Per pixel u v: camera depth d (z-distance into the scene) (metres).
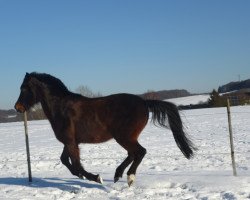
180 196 8.46
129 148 9.13
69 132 9.44
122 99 9.22
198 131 26.56
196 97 93.06
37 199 8.85
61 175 11.93
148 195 8.65
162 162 14.36
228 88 116.06
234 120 33.12
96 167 13.87
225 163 13.46
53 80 9.87
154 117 9.25
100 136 9.36
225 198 8.11
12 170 14.27
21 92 10.21
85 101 9.46
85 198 8.73
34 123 44.41
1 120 68.06
